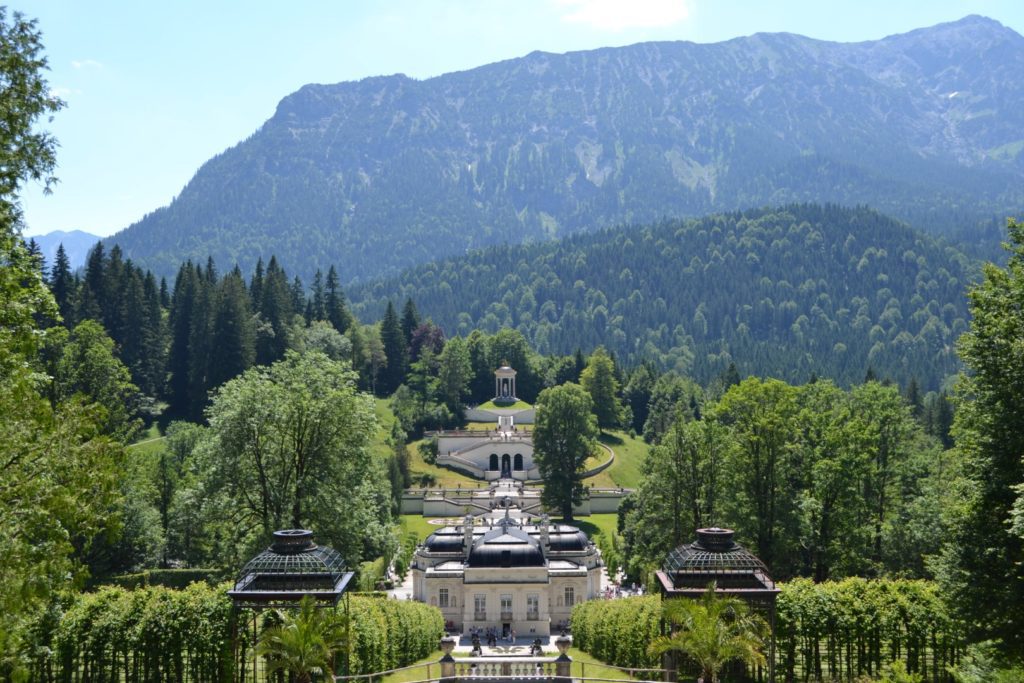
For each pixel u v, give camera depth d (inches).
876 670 2362.2
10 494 1462.8
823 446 3602.4
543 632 4239.7
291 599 1952.5
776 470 3506.4
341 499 3127.5
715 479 3759.8
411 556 5713.6
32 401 1562.5
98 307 7273.6
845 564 3442.4
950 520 2095.2
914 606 2379.4
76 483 1541.6
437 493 7554.1
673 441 3860.7
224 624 2279.8
